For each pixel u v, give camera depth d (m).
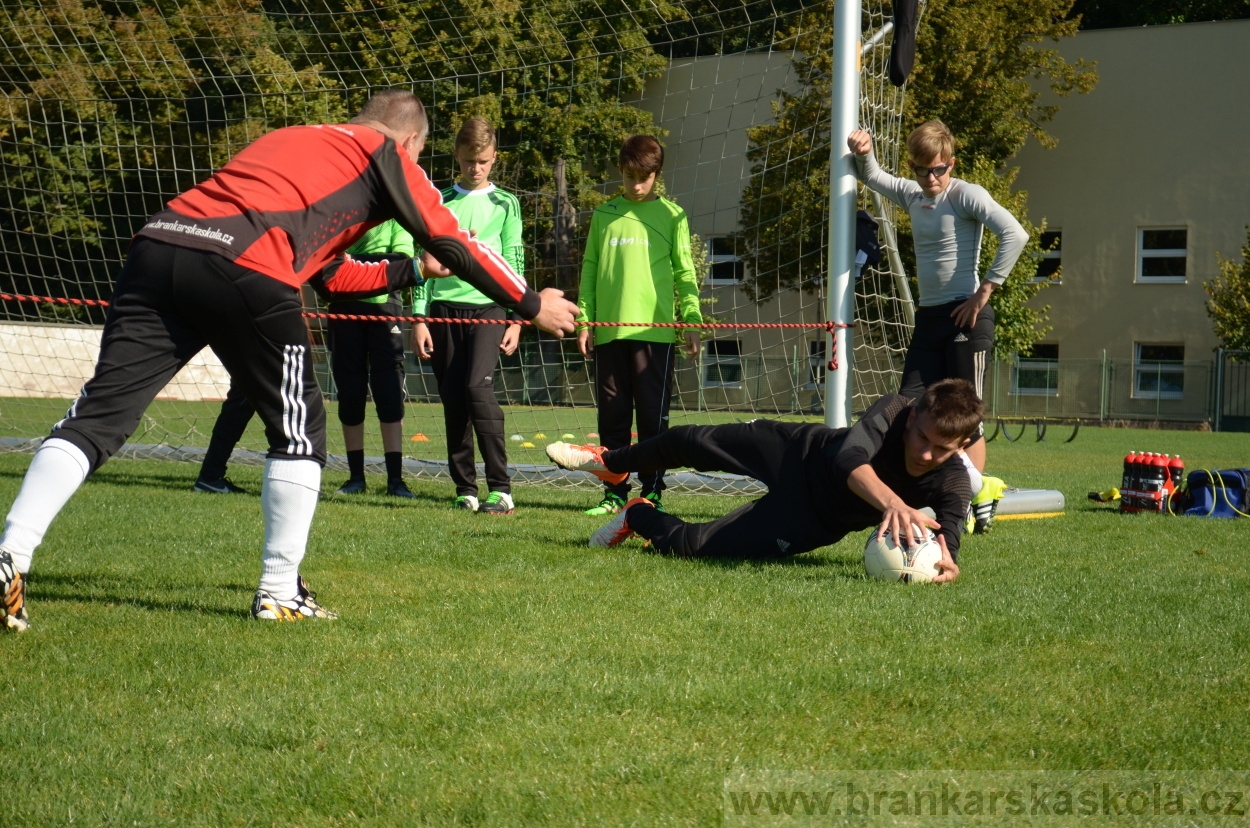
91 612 3.56
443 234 3.39
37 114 11.81
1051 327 25.70
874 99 7.63
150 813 2.05
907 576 4.31
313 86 11.41
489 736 2.47
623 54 10.89
